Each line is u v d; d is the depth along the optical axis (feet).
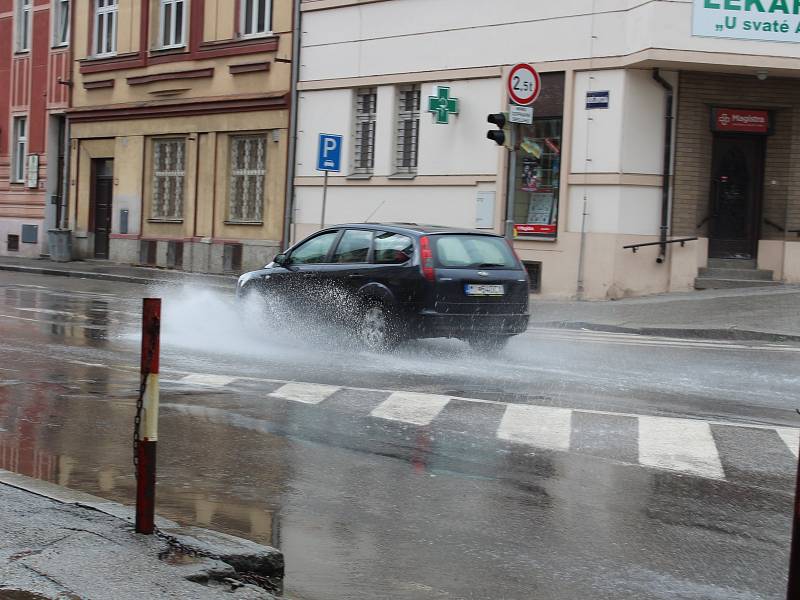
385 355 44.83
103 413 30.63
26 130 125.80
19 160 127.85
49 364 40.04
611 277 71.82
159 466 24.56
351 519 20.68
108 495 21.85
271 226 95.55
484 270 45.16
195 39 103.19
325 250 48.60
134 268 105.70
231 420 29.94
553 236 75.25
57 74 121.19
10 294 75.25
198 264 102.17
